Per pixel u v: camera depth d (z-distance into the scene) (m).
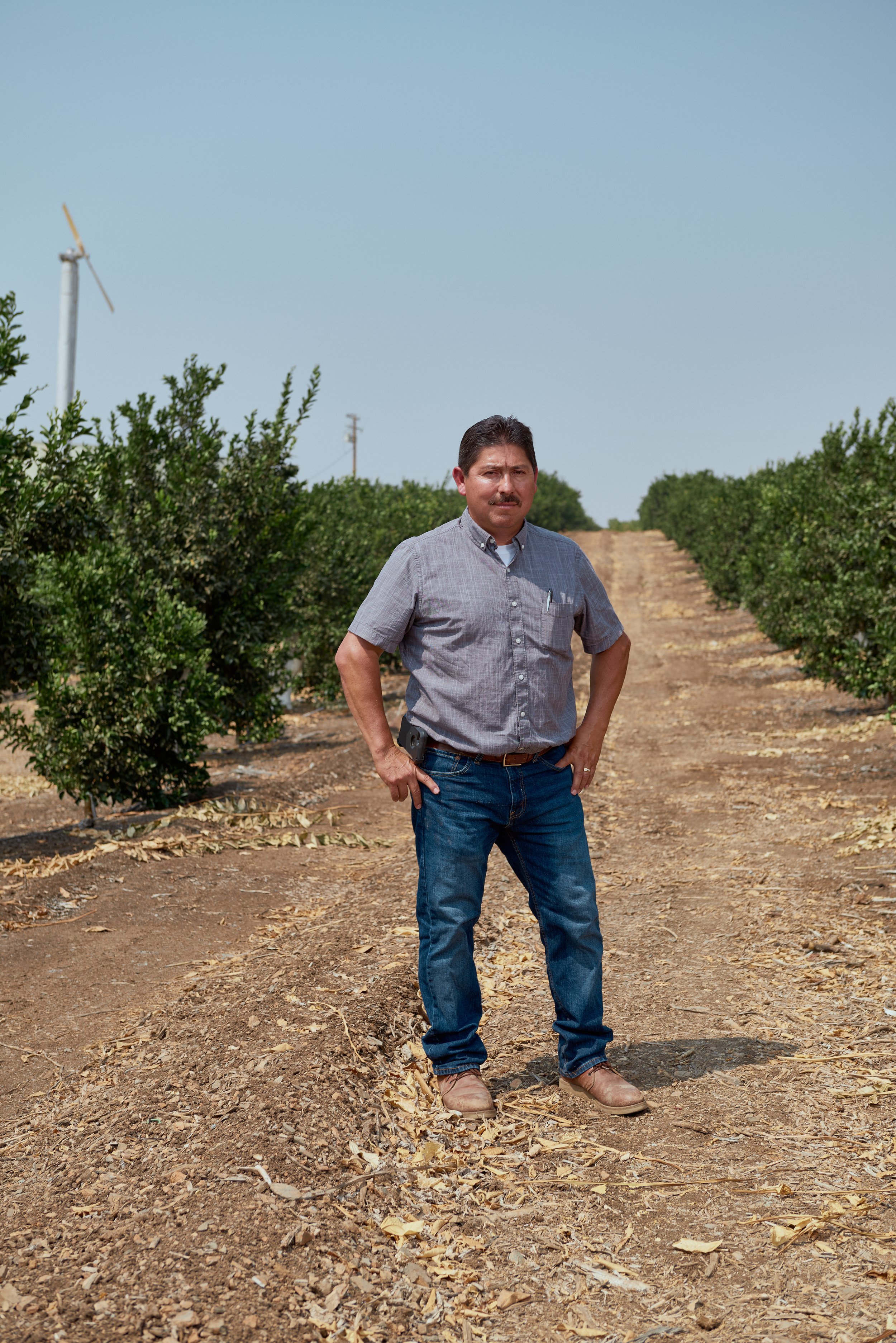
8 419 8.02
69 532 8.62
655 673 20.27
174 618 9.31
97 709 9.08
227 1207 2.51
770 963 4.58
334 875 6.82
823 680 13.87
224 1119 2.98
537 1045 3.74
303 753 12.52
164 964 4.90
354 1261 2.37
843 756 10.69
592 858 6.89
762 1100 3.23
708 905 5.61
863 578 11.51
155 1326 2.09
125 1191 2.65
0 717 9.05
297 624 12.77
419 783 3.07
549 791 3.06
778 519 19.80
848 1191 2.66
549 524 59.75
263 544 12.07
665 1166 2.85
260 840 7.59
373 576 17.83
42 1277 2.29
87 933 5.36
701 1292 2.29
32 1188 2.76
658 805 8.83
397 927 4.88
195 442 12.31
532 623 2.94
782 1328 2.14
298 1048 3.40
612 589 37.62
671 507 51.09
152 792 9.41
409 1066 3.51
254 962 4.71
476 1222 2.61
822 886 5.78
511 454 2.86
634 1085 3.37
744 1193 2.68
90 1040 3.94
